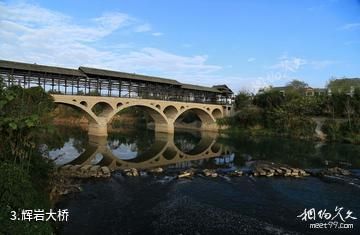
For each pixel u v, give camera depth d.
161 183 30.05
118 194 26.08
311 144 62.94
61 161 40.22
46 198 18.98
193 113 105.50
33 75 55.03
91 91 63.84
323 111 80.44
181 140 70.12
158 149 56.47
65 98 58.66
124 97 68.19
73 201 23.66
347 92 91.00
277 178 33.03
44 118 22.81
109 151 51.38
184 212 22.30
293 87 123.88
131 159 45.38
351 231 19.52
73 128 84.31
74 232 18.52
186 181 31.00
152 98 75.94
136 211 22.31
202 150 56.31
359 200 25.86
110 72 66.88
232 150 56.03
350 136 66.75
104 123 65.69
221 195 26.58
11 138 17.17
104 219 20.67
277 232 19.11
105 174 32.16
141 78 71.69
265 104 90.19
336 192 28.09
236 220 20.95
